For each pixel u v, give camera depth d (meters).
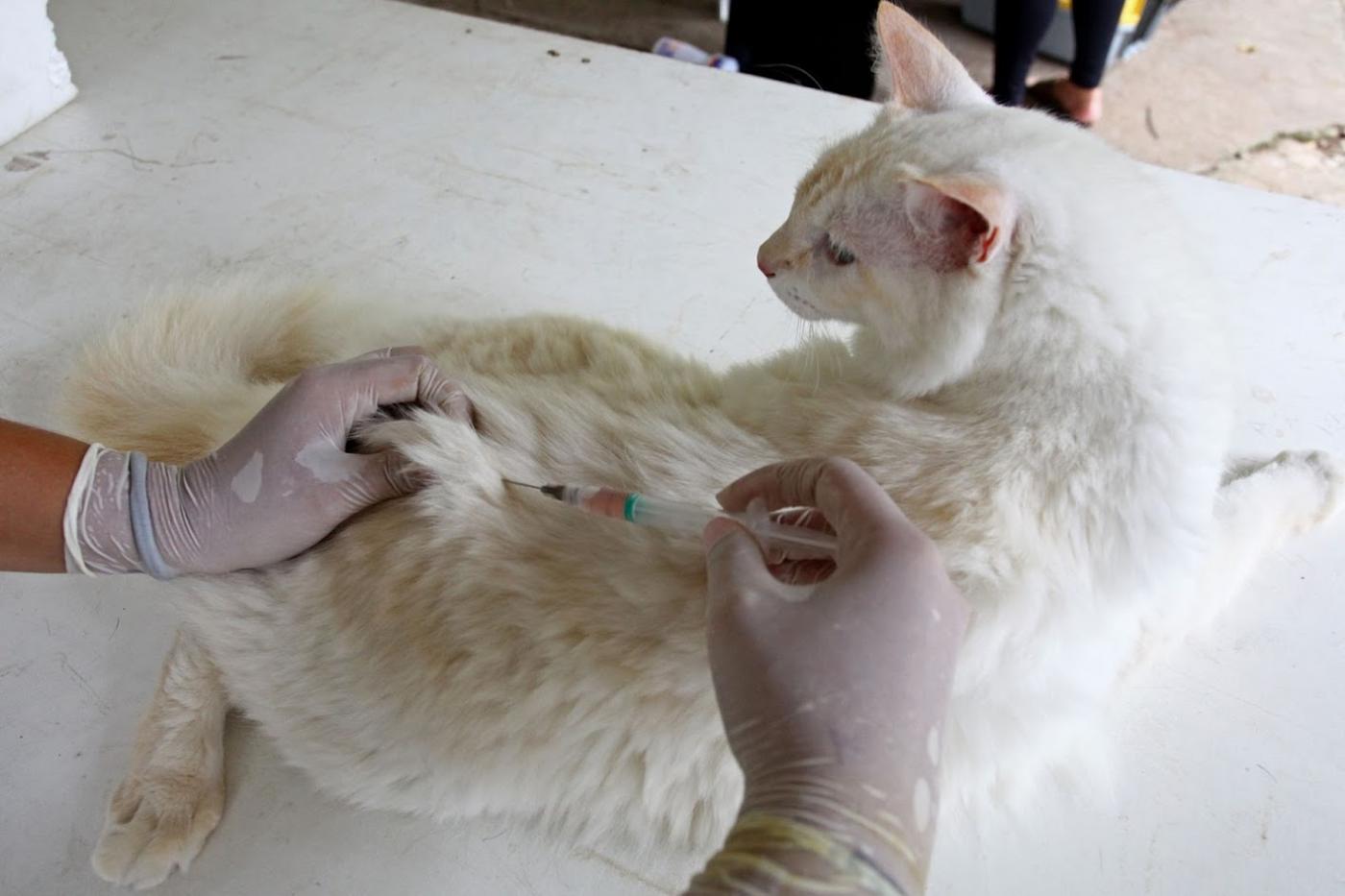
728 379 1.01
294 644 0.86
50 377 1.24
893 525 0.59
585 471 0.85
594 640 0.77
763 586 0.59
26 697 0.94
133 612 1.01
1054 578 0.75
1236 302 1.16
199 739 0.89
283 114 1.64
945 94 0.98
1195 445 0.78
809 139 1.60
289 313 1.19
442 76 1.73
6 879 0.83
